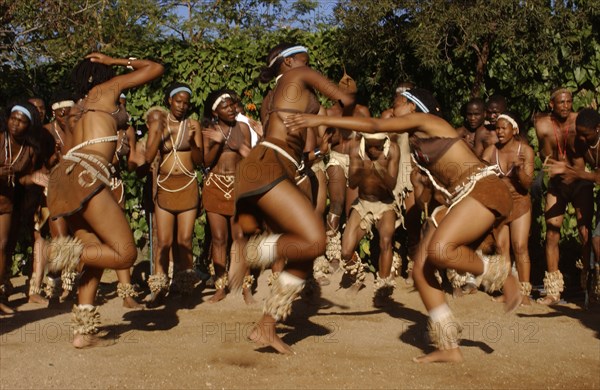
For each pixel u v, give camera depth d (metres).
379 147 7.36
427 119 5.34
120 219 5.63
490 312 7.28
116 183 7.89
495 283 5.44
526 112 8.82
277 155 5.26
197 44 9.30
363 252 9.05
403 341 6.14
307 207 5.21
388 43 8.64
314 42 9.13
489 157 7.55
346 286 8.41
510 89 8.84
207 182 7.90
